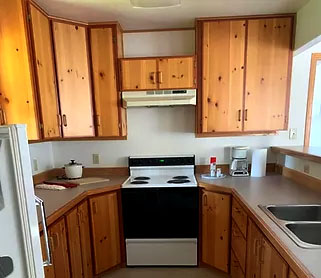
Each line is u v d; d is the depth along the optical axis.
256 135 2.50
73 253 1.78
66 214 1.67
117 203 2.23
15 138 0.74
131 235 2.28
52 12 1.93
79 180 2.36
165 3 1.73
